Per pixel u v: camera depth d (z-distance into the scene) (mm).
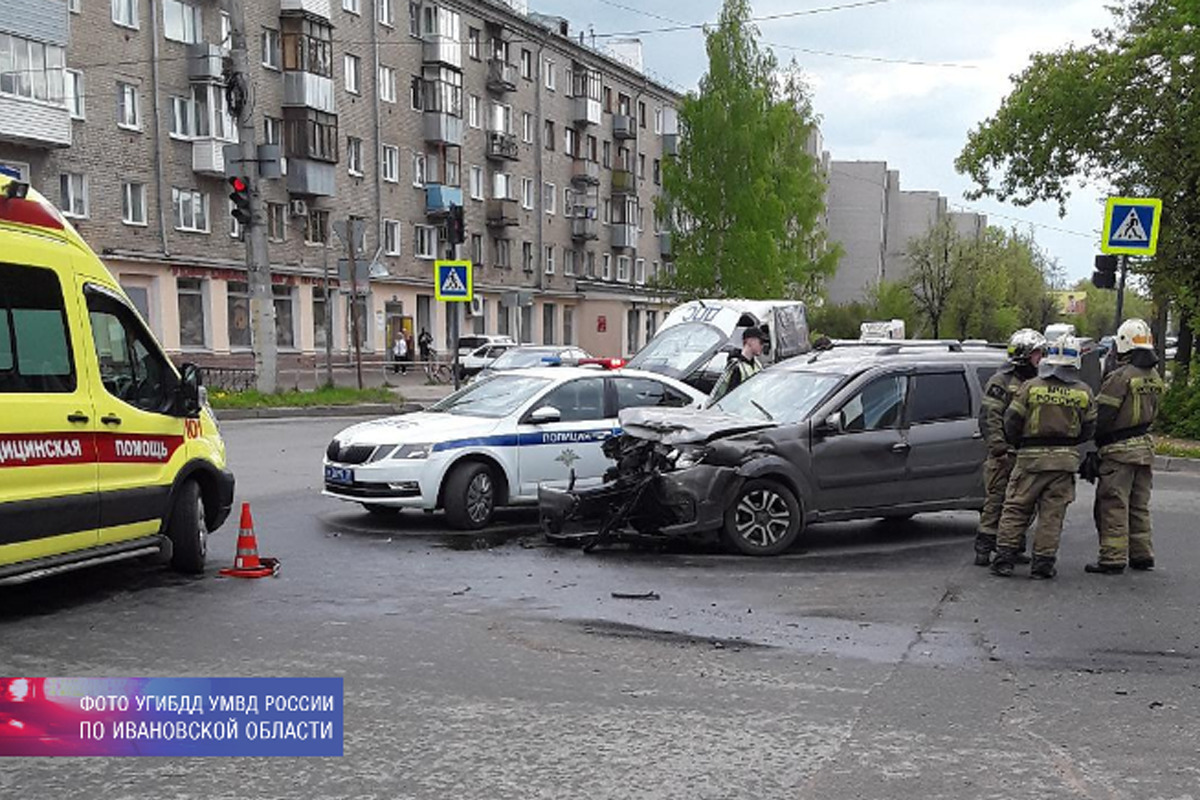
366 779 4113
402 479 9680
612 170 61625
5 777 4129
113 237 31031
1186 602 7219
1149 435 8227
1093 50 24328
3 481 6180
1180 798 4043
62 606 6797
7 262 6387
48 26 27719
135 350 7516
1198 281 22391
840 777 4188
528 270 53406
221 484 8188
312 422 21656
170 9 32938
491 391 10992
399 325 43812
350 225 24312
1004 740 4625
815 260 59281
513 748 4441
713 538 9031
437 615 6664
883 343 11828
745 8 50156
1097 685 5422
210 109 33781
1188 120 22125
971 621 6664
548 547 9070
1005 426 7980
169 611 6680
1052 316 75812
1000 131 25297
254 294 23734
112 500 6980
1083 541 9594
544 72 54375
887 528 10328
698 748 4469
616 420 10906
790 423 9031
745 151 49938
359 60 41062
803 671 5590
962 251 68688
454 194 45625
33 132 27469
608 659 5758
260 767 4230
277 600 7027
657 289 55938
